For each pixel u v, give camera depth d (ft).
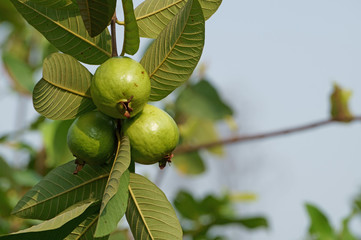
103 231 3.67
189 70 3.98
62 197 4.00
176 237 3.93
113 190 3.71
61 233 3.89
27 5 4.00
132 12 3.91
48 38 4.03
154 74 4.00
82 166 4.00
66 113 4.01
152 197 3.95
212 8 4.13
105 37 4.06
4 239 3.74
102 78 3.91
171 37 3.96
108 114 3.96
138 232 3.96
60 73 3.94
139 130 3.98
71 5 4.00
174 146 4.04
